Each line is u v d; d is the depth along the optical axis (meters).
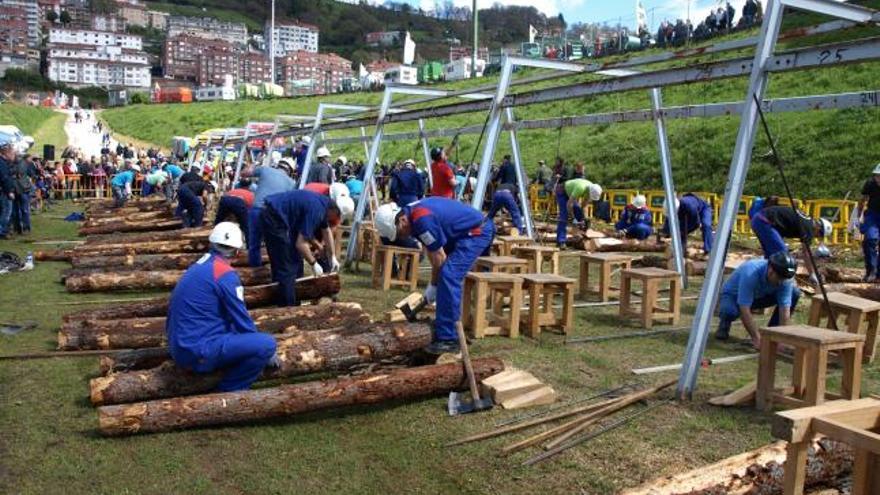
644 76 6.69
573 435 4.65
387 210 7.78
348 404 5.01
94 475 4.11
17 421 4.84
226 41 162.75
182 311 4.95
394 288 9.56
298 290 7.54
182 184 14.84
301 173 15.09
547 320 7.37
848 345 4.84
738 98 22.53
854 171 16.53
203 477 4.10
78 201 27.03
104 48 141.50
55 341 6.81
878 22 6.02
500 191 12.66
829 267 11.01
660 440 4.59
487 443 4.57
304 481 4.07
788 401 5.00
